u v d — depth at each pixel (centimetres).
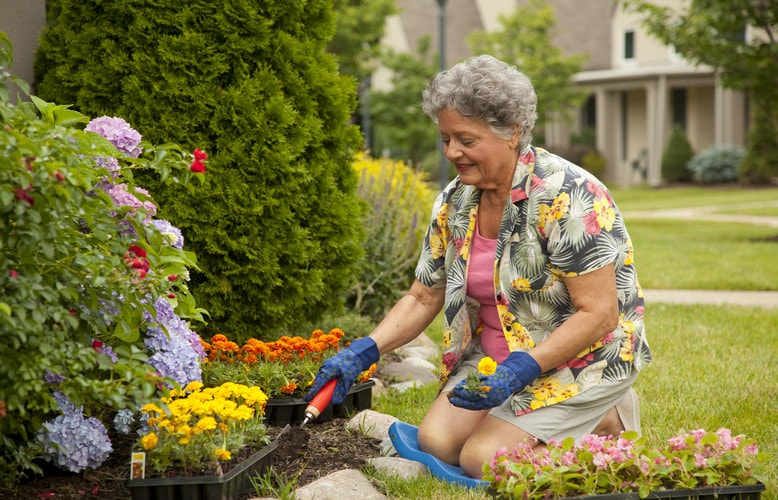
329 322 529
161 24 404
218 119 405
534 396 294
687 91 3102
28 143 234
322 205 441
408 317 328
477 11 3316
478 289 312
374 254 638
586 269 284
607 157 3178
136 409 266
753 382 459
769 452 336
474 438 296
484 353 329
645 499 256
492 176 290
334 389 301
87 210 272
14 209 239
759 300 775
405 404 414
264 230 415
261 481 283
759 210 1919
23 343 257
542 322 302
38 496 271
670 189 2791
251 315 427
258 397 292
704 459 266
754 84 1309
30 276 252
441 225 322
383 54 2405
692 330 610
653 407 404
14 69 441
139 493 259
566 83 2483
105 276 259
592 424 302
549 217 288
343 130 458
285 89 427
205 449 271
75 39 409
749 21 1270
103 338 304
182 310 331
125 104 404
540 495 255
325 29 455
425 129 2319
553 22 2467
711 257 1085
